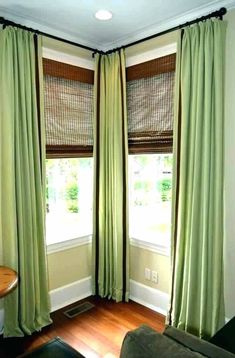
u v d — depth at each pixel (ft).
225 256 7.35
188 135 7.40
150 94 8.72
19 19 7.63
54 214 9.50
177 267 7.64
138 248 9.44
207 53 6.89
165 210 9.11
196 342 3.45
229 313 7.35
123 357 3.21
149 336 3.27
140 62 8.89
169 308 8.02
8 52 7.09
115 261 9.50
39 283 7.99
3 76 7.07
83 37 9.04
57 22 8.04
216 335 4.90
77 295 9.65
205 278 7.13
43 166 7.96
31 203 7.62
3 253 7.38
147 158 9.45
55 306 9.05
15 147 7.31
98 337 7.65
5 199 7.25
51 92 8.60
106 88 9.56
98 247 9.84
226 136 7.22
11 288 6.07
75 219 10.06
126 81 9.32
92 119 9.70
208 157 6.99
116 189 9.32
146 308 9.12
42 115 7.88
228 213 7.28
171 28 7.99
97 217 9.75
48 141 8.58
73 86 9.14
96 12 7.46
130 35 8.93
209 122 6.95
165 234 9.16
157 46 8.47
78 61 9.19
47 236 9.22
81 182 10.13
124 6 7.15
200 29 7.06
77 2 6.94
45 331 7.90
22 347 7.21
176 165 7.68
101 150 9.57
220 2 6.92
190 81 7.31
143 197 9.66
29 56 7.52
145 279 9.32
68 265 9.39
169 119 8.29
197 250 7.29
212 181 7.05
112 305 9.32
